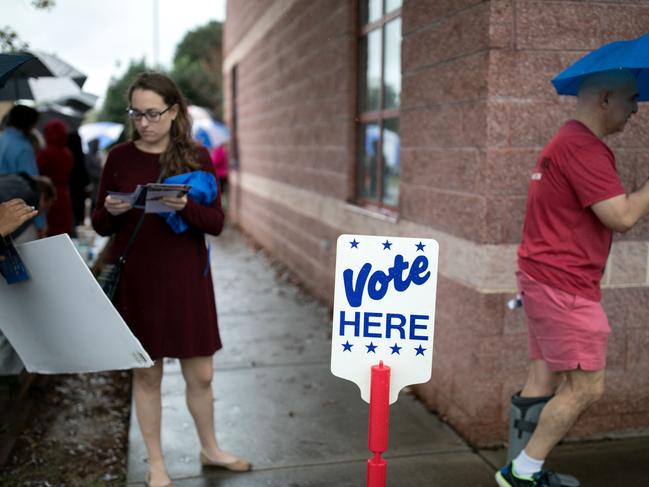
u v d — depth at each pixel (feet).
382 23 18.79
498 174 12.30
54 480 12.28
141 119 10.65
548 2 12.05
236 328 21.67
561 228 10.03
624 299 13.10
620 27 12.34
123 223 10.93
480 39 12.26
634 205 9.58
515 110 12.18
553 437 10.36
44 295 9.45
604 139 12.66
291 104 29.32
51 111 37.65
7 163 20.12
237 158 48.75
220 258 34.94
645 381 13.41
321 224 24.80
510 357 12.85
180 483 11.85
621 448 13.00
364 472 12.35
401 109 15.97
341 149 21.93
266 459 12.84
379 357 8.31
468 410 13.29
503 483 10.78
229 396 15.90
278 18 31.40
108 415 15.37
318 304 24.76
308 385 16.61
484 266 12.53
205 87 94.32
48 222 24.97
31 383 16.21
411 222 15.72
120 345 9.45
